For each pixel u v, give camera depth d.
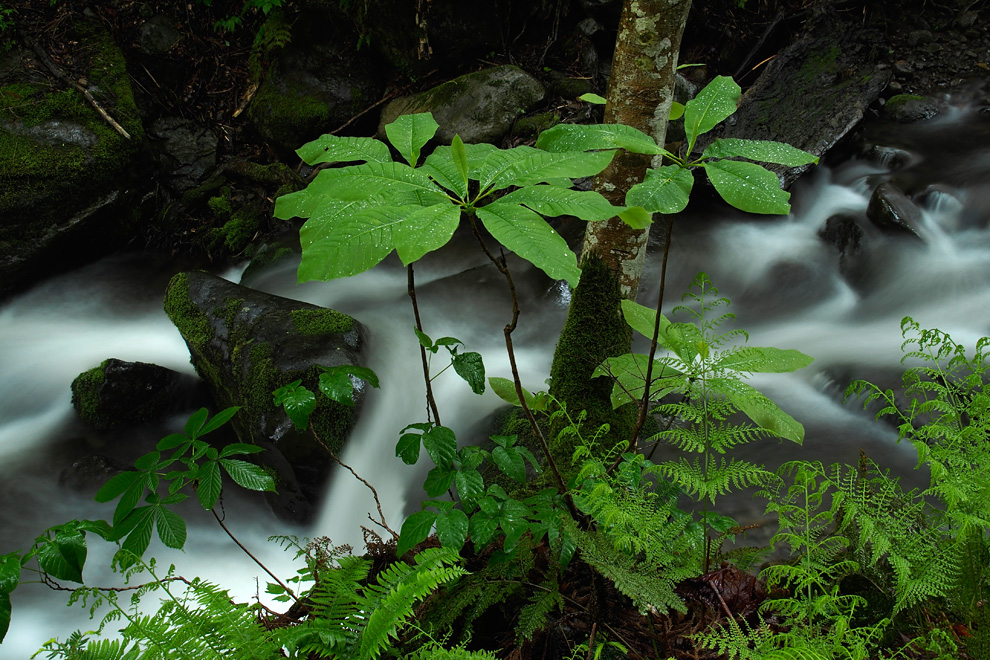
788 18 7.98
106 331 6.82
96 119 7.54
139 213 8.00
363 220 1.44
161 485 4.77
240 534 4.45
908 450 3.66
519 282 5.78
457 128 7.50
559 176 1.58
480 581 1.98
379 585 1.62
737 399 1.93
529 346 5.21
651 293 5.91
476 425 4.38
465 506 2.04
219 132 8.53
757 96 7.47
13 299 7.25
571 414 3.19
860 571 1.87
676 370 2.17
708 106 1.68
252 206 8.00
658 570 1.84
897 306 5.45
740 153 1.61
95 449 5.29
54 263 7.44
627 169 3.03
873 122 7.25
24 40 7.82
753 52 7.97
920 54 7.73
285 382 4.29
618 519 1.75
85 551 1.80
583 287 3.22
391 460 4.45
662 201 1.52
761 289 5.95
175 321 5.36
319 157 1.84
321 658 1.66
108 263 7.83
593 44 8.11
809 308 5.72
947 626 1.71
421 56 8.06
